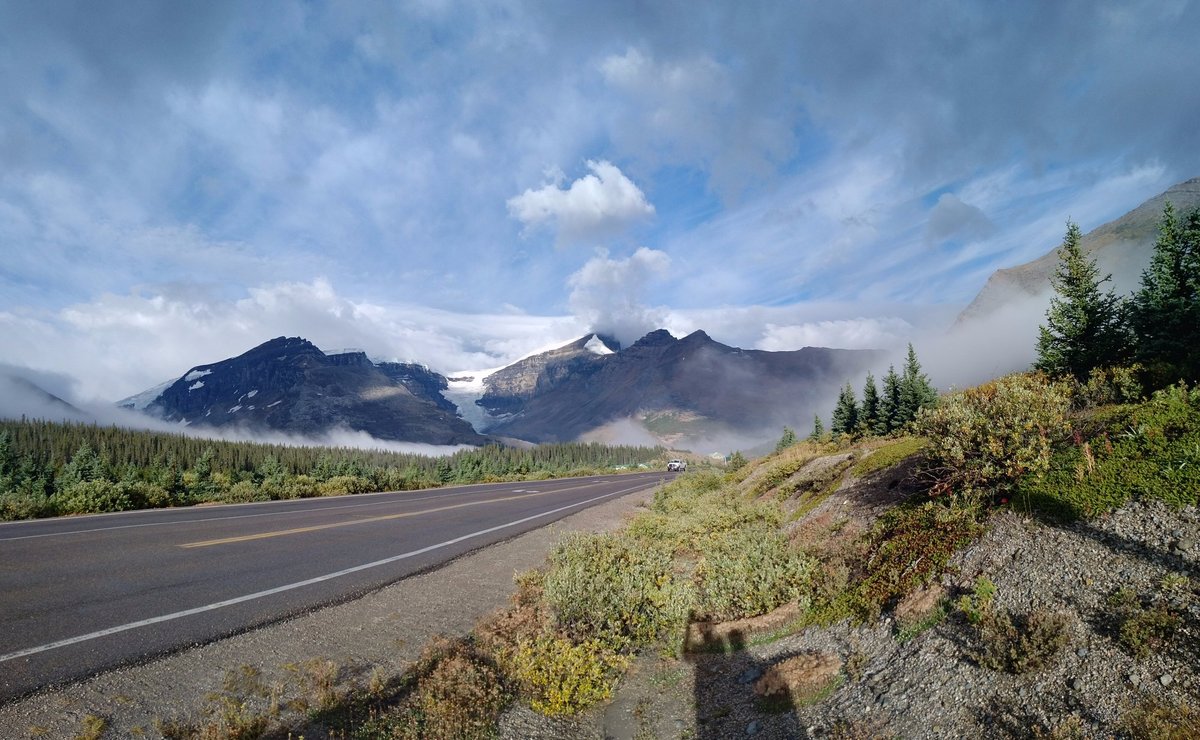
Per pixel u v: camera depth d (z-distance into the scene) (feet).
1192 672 11.59
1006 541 19.03
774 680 17.49
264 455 394.52
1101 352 37.86
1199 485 16.76
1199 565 14.23
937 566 19.83
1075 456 21.35
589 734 16.49
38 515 50.08
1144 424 20.63
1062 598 15.34
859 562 24.23
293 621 20.95
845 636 19.43
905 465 34.88
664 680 19.69
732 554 27.89
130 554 30.81
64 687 14.42
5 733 12.29
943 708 13.83
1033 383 31.58
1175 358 29.91
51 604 21.08
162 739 12.87
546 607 22.24
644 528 40.11
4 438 148.36
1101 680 12.42
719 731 16.20
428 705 15.47
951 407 24.98
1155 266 34.58
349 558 32.76
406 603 24.48
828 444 78.79
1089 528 17.74
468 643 20.24
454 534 43.60
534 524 50.70
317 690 15.76
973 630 15.99
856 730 14.32
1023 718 12.50
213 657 17.21
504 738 15.24
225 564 29.55
